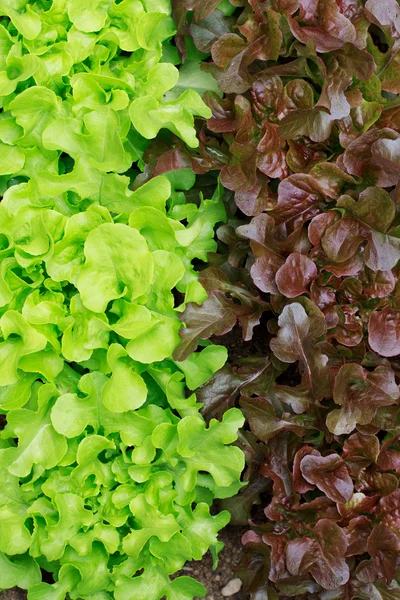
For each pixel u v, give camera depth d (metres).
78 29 0.85
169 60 0.88
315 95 0.85
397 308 0.84
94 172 0.83
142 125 0.84
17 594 0.88
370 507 0.84
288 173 0.85
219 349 0.84
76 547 0.82
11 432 0.84
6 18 0.86
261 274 0.83
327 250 0.83
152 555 0.85
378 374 0.82
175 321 0.83
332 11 0.84
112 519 0.84
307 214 0.85
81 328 0.83
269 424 0.83
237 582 0.89
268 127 0.84
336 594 0.84
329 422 0.82
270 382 0.86
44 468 0.83
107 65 0.87
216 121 0.85
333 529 0.82
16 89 0.85
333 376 0.82
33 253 0.82
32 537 0.83
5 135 0.84
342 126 0.84
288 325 0.82
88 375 0.82
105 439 0.83
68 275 0.83
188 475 0.84
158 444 0.83
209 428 0.83
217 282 0.85
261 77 0.85
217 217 0.87
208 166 0.86
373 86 0.84
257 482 0.87
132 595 0.83
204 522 0.85
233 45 0.84
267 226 0.83
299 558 0.82
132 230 0.81
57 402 0.82
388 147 0.82
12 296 0.82
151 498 0.83
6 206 0.83
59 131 0.83
